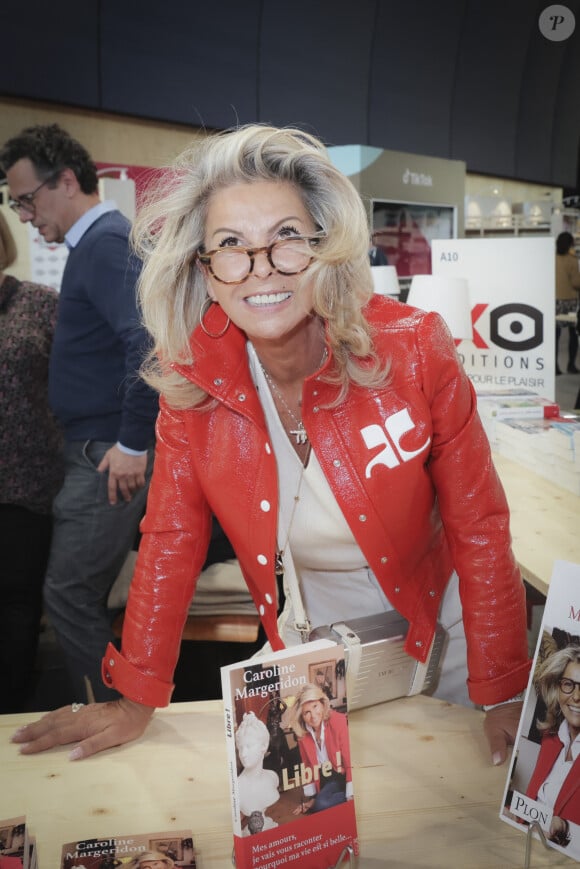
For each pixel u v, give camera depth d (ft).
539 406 10.45
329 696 3.20
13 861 3.09
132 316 8.39
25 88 23.68
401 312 4.18
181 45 29.55
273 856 3.12
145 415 8.49
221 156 3.71
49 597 9.00
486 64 48.93
